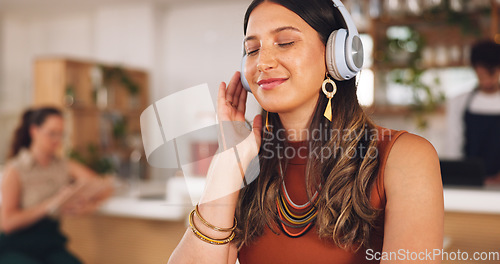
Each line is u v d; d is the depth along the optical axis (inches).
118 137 215.3
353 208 32.8
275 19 32.4
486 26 173.0
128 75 221.5
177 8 237.8
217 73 225.3
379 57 176.9
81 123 204.4
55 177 116.5
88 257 123.0
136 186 124.3
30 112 116.1
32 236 107.6
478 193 81.8
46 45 261.1
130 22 237.3
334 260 33.7
